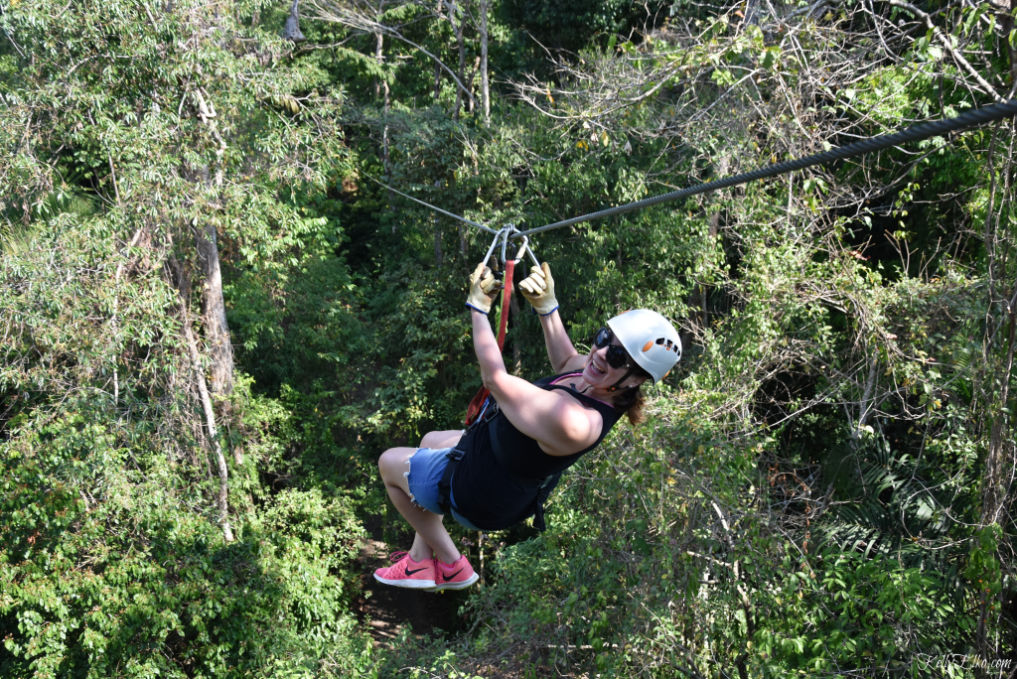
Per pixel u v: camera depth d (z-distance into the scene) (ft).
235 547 43.57
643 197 44.29
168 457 43.06
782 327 30.71
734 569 25.72
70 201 49.90
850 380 30.96
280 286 61.05
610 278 45.47
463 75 65.10
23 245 39.78
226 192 42.78
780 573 25.94
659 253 45.21
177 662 41.45
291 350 63.77
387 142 61.36
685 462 27.04
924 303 29.35
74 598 37.40
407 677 32.65
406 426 57.93
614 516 27.48
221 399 50.98
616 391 7.97
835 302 30.53
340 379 62.75
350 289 68.39
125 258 39.65
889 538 28.14
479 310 8.15
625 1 58.80
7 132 38.27
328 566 50.85
